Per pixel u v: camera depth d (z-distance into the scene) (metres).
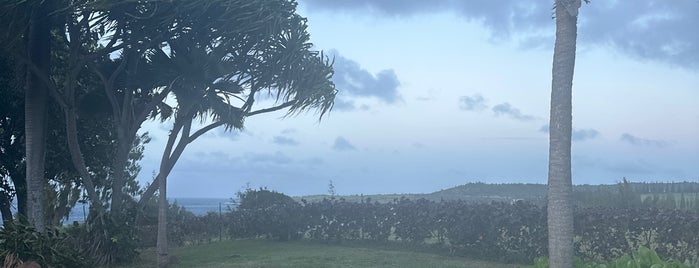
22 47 14.28
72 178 20.41
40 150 14.91
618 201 16.97
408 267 13.55
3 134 19.09
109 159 20.75
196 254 16.67
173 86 13.98
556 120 7.86
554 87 7.91
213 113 15.23
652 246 12.56
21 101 18.64
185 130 14.88
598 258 13.30
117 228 15.09
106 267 14.69
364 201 18.97
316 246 18.12
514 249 14.51
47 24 14.50
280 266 13.71
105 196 21.28
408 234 17.09
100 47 17.41
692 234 12.01
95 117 18.69
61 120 18.91
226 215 21.78
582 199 17.97
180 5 13.18
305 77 14.73
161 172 14.30
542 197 18.22
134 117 16.41
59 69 17.52
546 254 13.92
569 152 7.87
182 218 21.09
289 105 15.37
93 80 17.39
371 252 16.19
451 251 15.69
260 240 20.11
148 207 20.78
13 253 11.41
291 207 19.88
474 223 15.16
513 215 14.49
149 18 13.32
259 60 14.73
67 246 12.73
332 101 15.57
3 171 19.78
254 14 13.57
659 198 17.05
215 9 13.61
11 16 12.63
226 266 13.91
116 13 13.82
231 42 14.30
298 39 14.55
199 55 13.57
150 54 14.45
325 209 19.03
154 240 19.28
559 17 7.90
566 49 7.84
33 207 14.67
